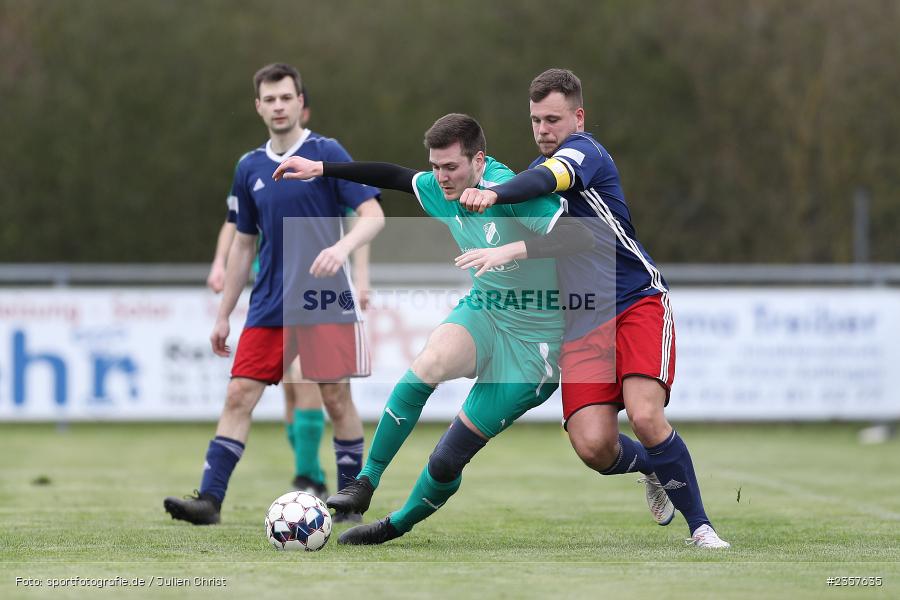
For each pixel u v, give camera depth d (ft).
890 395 151.33
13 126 191.72
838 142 194.18
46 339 146.20
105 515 79.25
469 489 98.73
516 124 194.59
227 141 193.47
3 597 47.26
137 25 194.18
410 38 198.59
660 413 59.57
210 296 147.84
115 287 152.05
